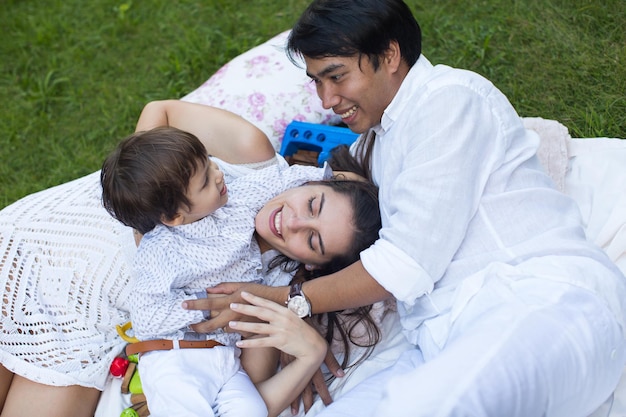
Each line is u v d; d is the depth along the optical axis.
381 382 2.17
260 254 2.41
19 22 4.16
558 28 3.33
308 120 3.07
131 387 2.38
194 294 2.23
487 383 1.78
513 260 2.04
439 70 2.11
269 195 2.39
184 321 2.17
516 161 2.11
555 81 3.18
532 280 1.96
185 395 2.09
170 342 2.21
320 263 2.33
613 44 3.21
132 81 3.82
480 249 2.06
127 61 3.91
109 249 2.33
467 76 2.08
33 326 2.30
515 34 3.37
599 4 3.32
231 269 2.30
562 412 1.94
